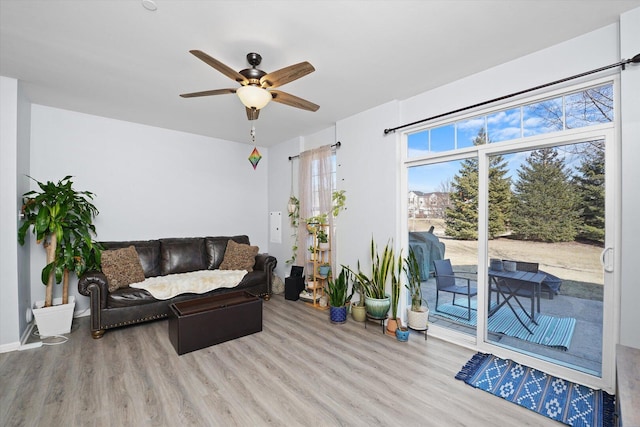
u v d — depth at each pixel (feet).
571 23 6.36
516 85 7.82
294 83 9.26
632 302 5.95
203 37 6.81
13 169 8.73
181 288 11.27
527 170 7.97
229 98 10.38
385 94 10.16
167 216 14.34
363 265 11.72
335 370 7.62
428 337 9.74
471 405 6.23
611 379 6.49
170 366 7.79
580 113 7.04
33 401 6.27
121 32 6.62
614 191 6.51
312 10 5.88
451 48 7.30
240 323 9.71
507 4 5.74
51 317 9.58
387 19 6.17
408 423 5.69
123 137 13.03
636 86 5.90
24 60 7.82
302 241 14.71
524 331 8.00
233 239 15.70
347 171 12.41
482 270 8.70
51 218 9.35
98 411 5.98
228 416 5.87
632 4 5.76
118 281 10.48
